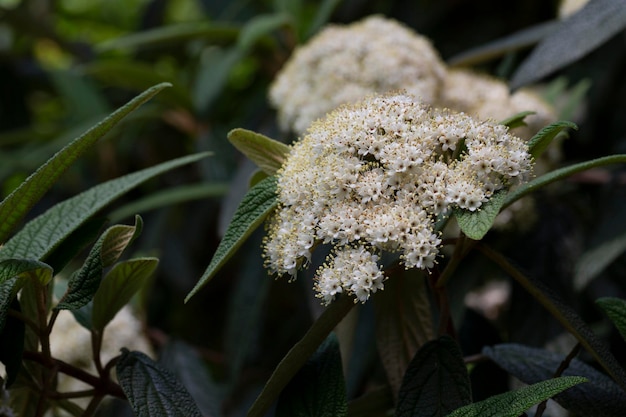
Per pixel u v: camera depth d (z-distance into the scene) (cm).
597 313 108
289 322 124
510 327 99
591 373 86
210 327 139
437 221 81
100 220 87
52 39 161
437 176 81
